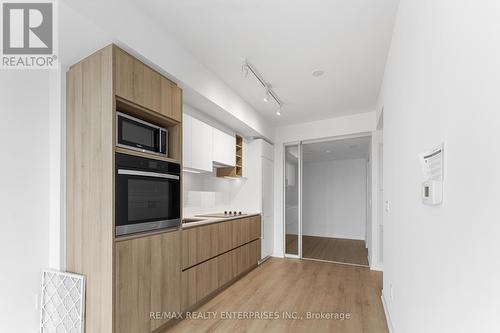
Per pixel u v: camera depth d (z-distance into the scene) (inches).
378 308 101.3
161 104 82.8
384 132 107.2
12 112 70.5
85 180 70.2
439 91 39.9
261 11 75.5
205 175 154.6
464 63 31.0
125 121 71.7
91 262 67.7
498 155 23.6
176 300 87.7
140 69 75.0
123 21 68.7
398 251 73.8
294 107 155.9
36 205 74.4
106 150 66.7
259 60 103.3
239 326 87.4
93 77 70.0
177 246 88.9
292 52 97.3
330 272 149.5
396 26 77.2
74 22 60.2
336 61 103.7
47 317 73.2
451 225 34.8
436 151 40.5
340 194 270.4
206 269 107.7
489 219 25.1
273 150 197.5
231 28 83.4
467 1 30.2
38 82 75.8
